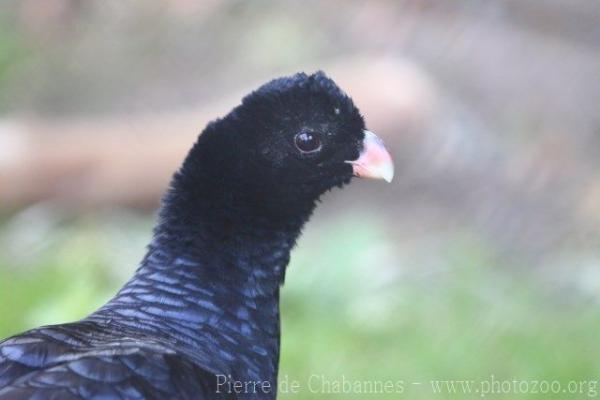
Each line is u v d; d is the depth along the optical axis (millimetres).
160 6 19391
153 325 6898
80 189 16125
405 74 16250
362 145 7656
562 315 12656
